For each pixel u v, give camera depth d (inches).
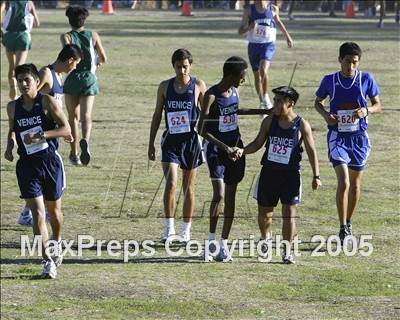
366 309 896.9
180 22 4456.2
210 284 990.4
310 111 1862.7
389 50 2699.3
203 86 1125.1
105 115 1929.1
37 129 1019.9
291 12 4613.7
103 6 5452.8
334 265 1050.7
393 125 1718.8
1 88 2301.9
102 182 1455.5
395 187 1368.1
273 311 896.9
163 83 1127.6
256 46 1891.0
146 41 3334.2
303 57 2662.4
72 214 1290.6
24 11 2042.3
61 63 1159.6
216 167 1075.9
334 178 1425.9
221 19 4724.4
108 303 936.9
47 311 913.5
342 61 1105.4
